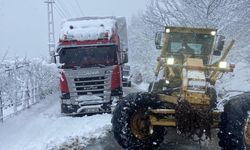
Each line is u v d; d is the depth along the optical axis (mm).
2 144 9469
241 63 23328
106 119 11961
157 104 7988
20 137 10078
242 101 7324
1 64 12477
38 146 9078
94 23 14125
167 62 8391
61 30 14047
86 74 13703
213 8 21891
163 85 9719
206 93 7586
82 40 13758
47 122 11898
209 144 8852
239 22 21656
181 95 7578
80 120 12008
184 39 10547
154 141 8070
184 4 22797
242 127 7148
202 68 8031
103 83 13758
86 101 13703
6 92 12539
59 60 13758
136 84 33719
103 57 13773
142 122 7992
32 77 15562
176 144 8844
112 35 13852
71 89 13695
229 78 21312
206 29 10484
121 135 7906
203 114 7207
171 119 7746
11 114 12523
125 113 7898
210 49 10492
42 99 17125
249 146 7246
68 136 9914
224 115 7320
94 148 8703
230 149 7281
